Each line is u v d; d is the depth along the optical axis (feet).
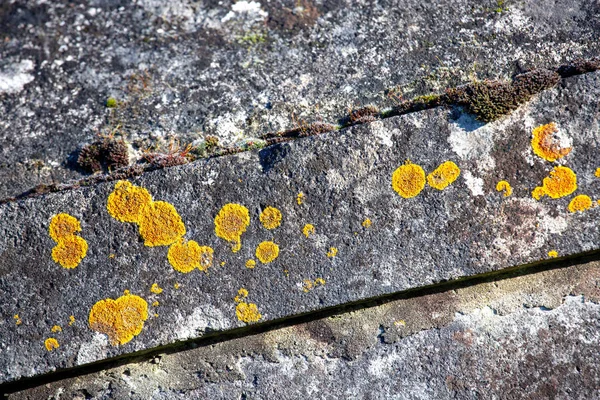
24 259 3.94
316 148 3.99
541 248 3.94
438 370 3.98
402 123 4.00
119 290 3.92
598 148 3.97
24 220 3.96
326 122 4.08
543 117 3.99
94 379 4.00
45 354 3.89
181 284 3.93
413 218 3.95
